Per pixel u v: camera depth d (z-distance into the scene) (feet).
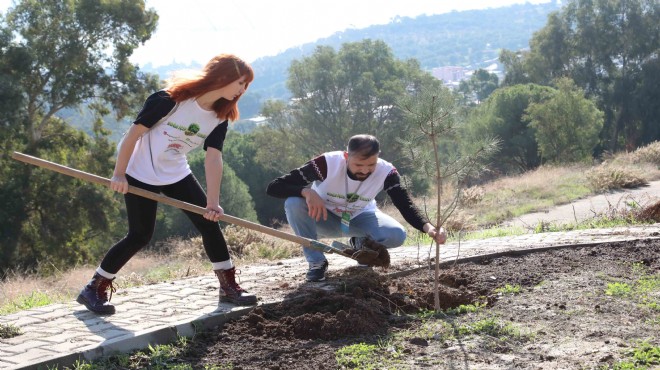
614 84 224.94
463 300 17.02
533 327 14.89
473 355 13.38
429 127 16.30
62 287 37.11
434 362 13.11
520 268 20.39
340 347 14.21
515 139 171.73
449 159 16.66
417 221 17.47
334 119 181.68
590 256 21.71
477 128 175.22
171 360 13.62
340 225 19.81
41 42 98.37
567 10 235.40
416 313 16.61
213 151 15.93
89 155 107.45
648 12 222.07
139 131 15.17
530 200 66.23
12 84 88.63
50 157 103.91
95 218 100.73
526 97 174.40
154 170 15.78
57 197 98.02
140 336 14.25
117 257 16.19
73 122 110.73
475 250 23.35
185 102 15.33
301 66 188.44
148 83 108.06
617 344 13.51
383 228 19.47
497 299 17.25
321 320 15.07
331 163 18.61
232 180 140.36
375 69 189.88
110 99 104.99
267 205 186.50
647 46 220.43
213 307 16.60
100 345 13.65
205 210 15.76
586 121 155.12
